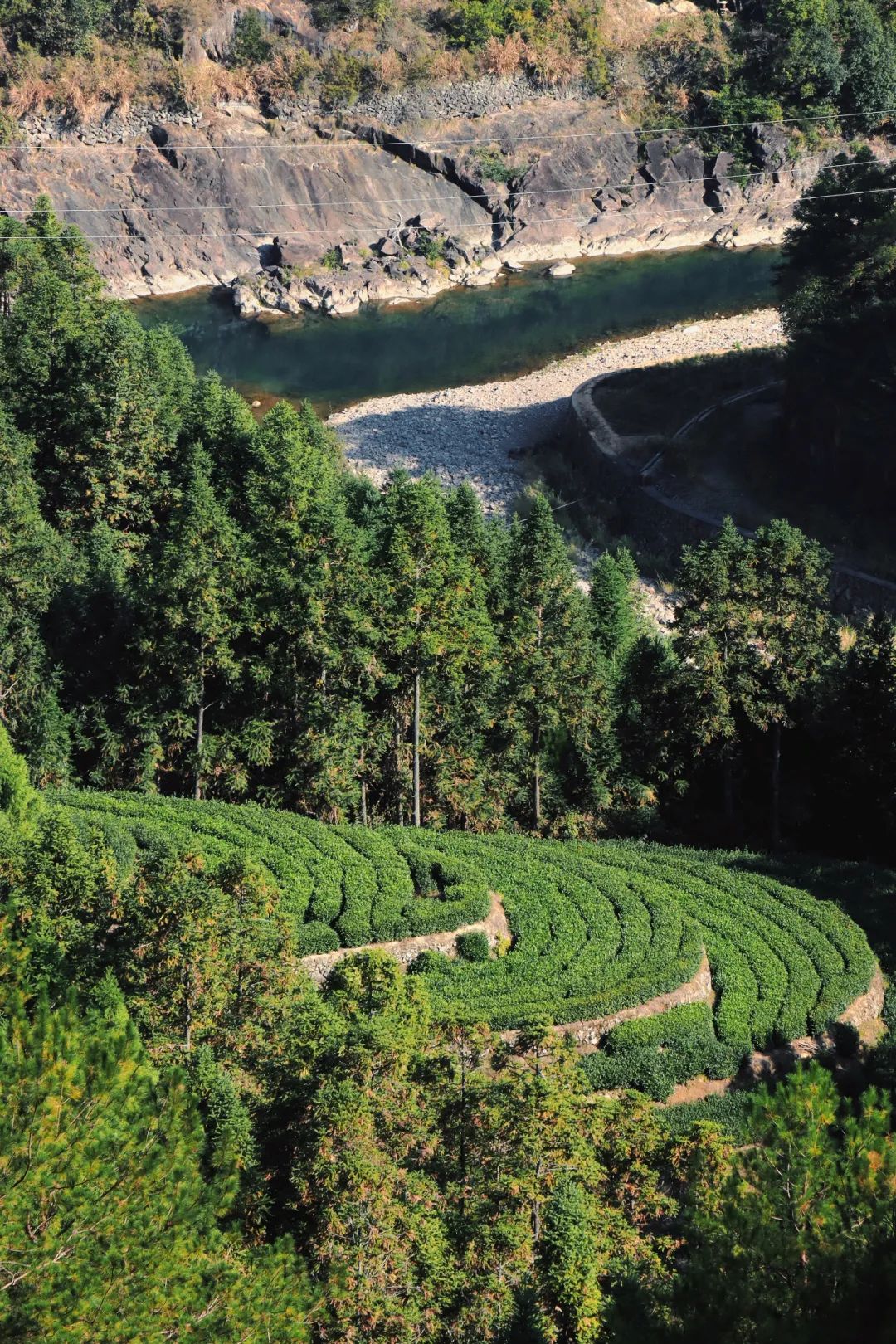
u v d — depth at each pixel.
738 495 104.94
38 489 73.06
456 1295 31.48
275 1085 34.69
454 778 65.06
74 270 92.62
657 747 69.94
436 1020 37.94
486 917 54.09
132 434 74.88
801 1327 22.70
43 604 63.31
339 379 138.50
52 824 41.28
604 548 103.94
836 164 116.50
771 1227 24.23
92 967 37.16
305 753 61.66
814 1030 52.09
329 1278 29.89
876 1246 23.48
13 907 37.22
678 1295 24.17
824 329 105.19
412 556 61.28
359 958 40.16
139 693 63.06
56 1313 23.84
